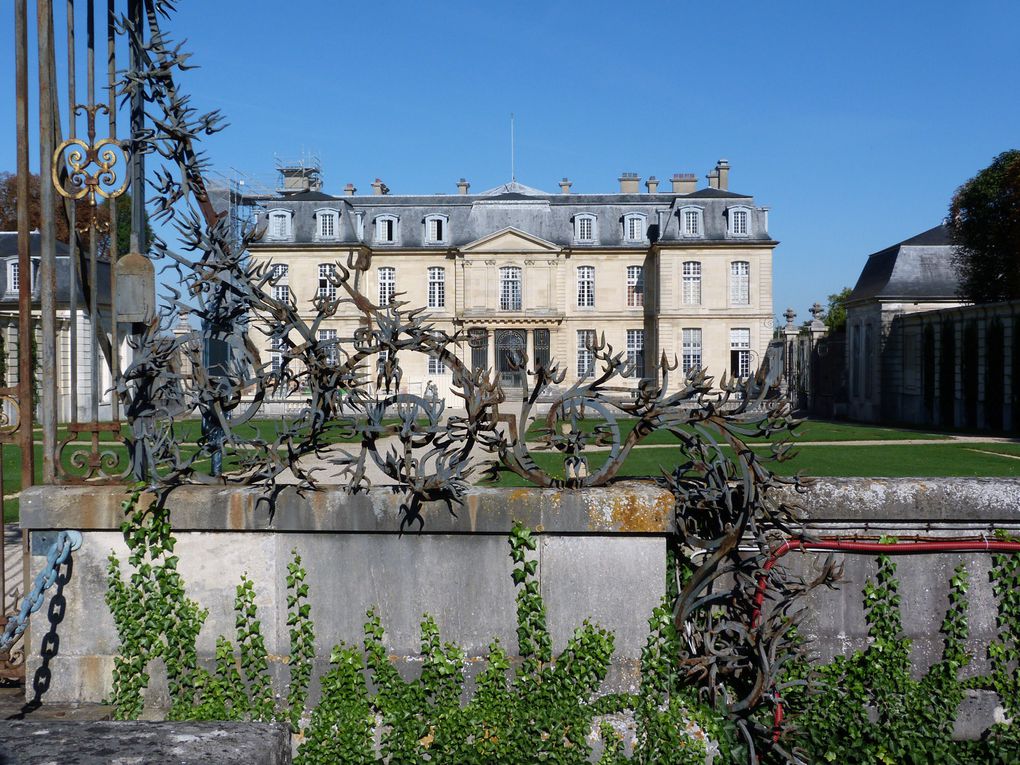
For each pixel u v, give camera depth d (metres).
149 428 4.68
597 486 4.64
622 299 53.53
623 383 49.25
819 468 16.89
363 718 4.50
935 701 5.00
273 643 4.62
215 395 4.55
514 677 4.52
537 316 51.97
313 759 4.43
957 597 5.03
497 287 52.47
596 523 4.46
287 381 4.69
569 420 4.61
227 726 2.84
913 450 22.38
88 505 4.55
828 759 4.82
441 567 4.57
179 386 4.66
